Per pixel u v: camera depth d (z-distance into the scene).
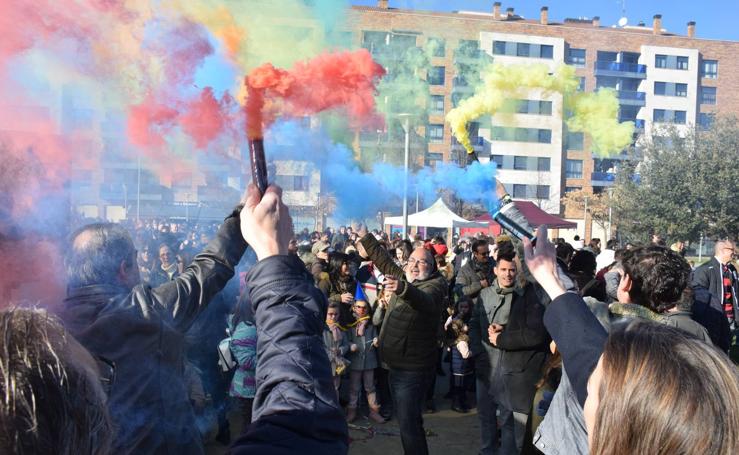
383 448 4.84
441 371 7.04
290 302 1.17
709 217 17.38
